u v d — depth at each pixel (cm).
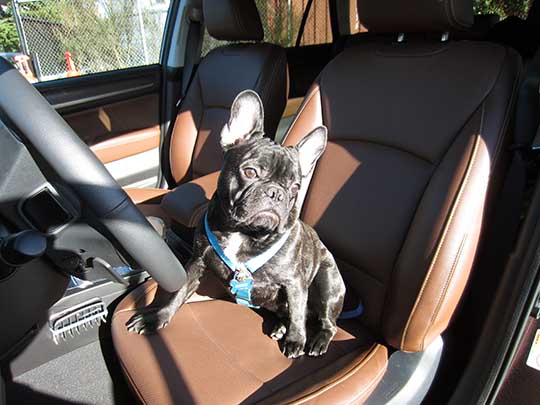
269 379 134
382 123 168
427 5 156
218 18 248
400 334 142
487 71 145
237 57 253
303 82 314
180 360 136
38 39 465
